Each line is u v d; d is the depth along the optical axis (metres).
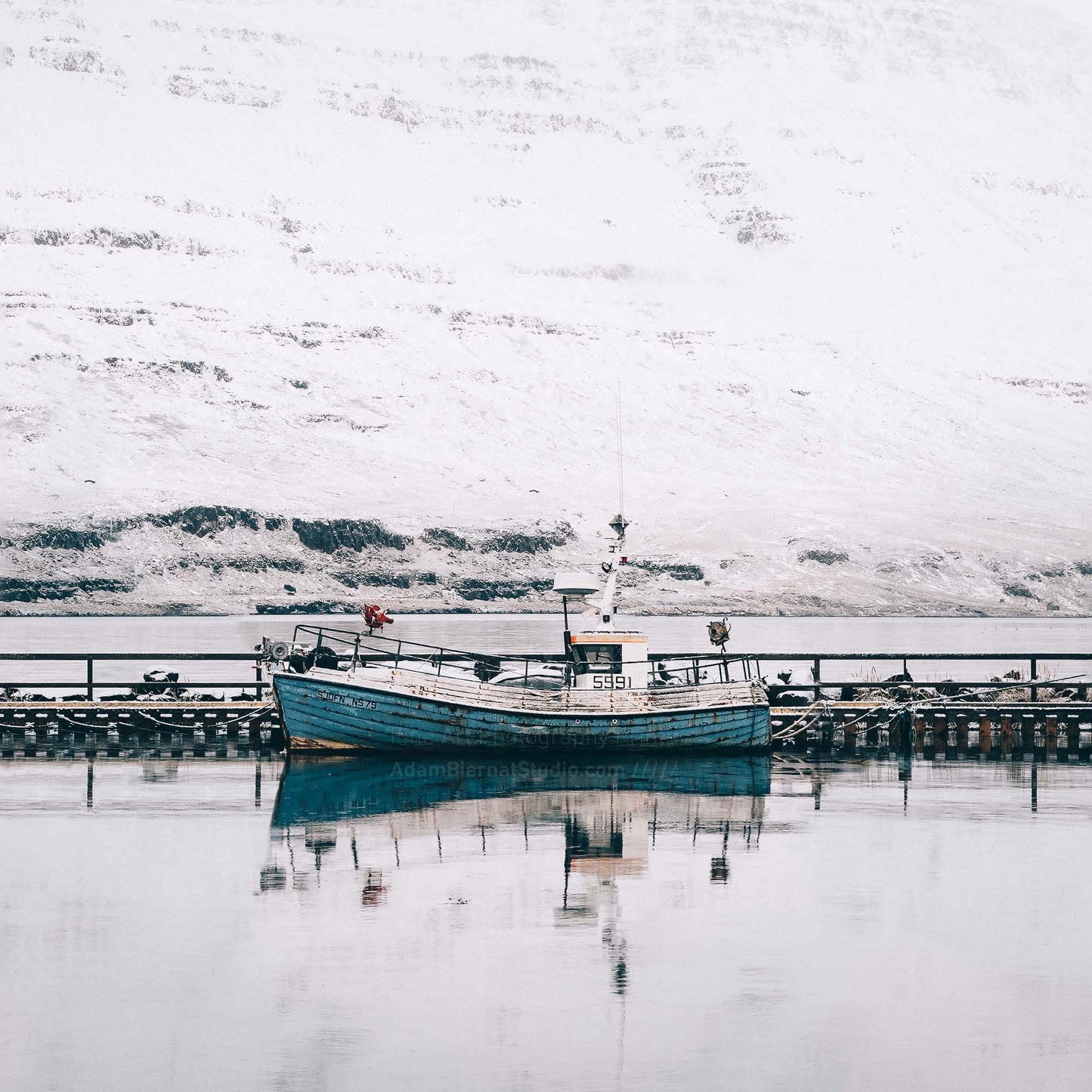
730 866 39.56
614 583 58.25
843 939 33.00
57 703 65.75
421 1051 26.58
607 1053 26.56
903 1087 25.25
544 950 32.03
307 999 29.08
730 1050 26.72
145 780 52.88
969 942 32.75
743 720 57.97
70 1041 27.00
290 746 57.06
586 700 56.81
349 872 38.59
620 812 46.97
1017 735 66.44
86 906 35.31
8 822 45.12
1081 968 31.08
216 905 35.34
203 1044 26.84
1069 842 42.81
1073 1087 25.39
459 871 38.78
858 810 47.66
